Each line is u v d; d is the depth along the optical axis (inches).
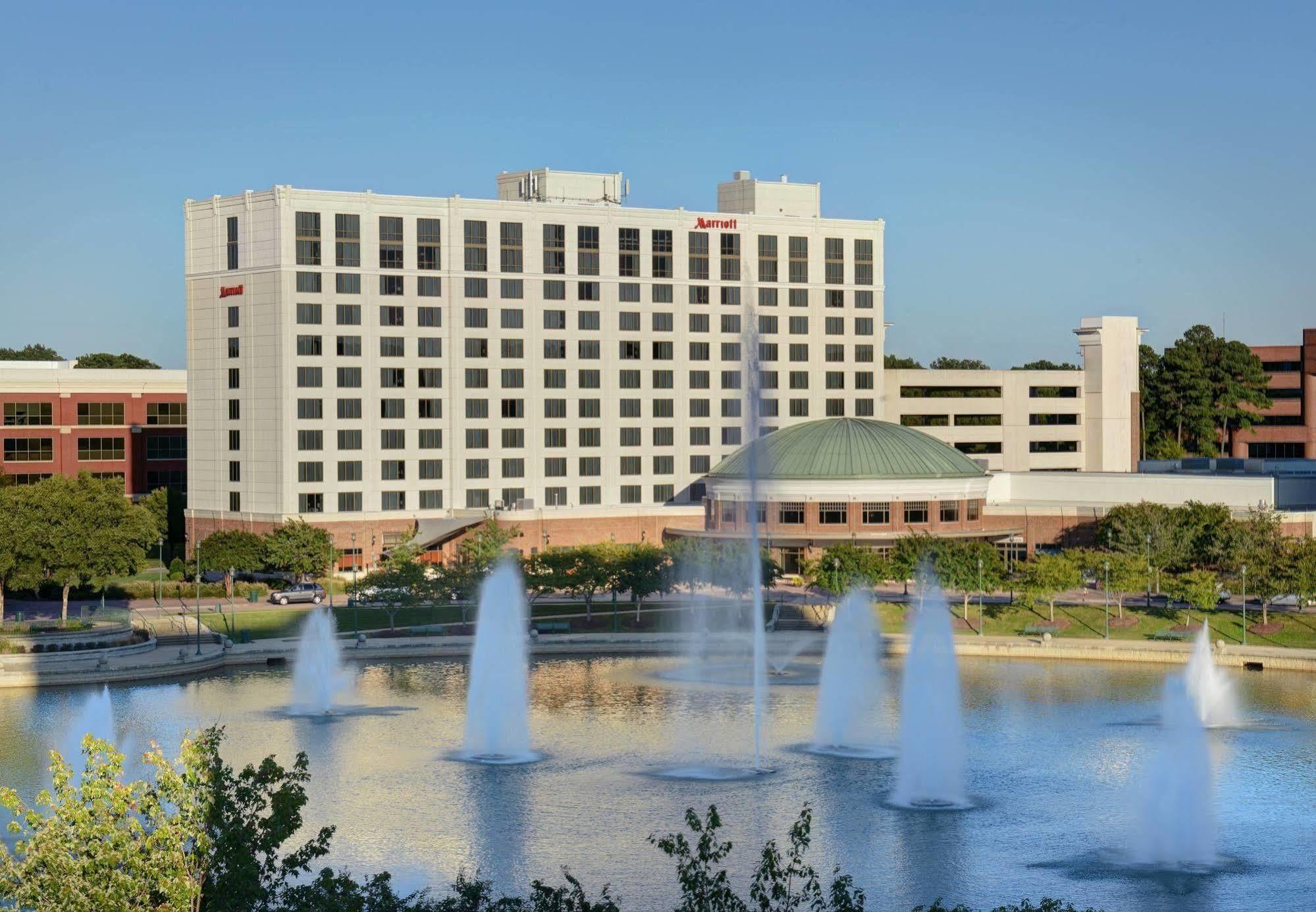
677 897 2935.5
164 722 4458.7
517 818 3472.0
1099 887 3026.6
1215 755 4087.1
